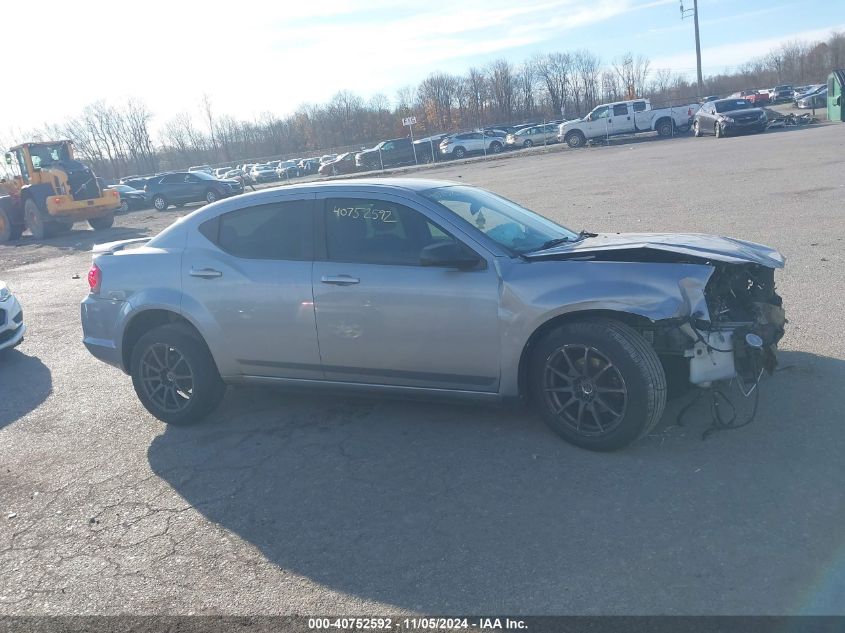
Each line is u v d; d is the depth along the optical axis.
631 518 3.78
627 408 4.29
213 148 89.25
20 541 4.20
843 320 6.42
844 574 3.21
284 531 4.02
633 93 73.31
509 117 90.12
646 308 4.18
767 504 3.78
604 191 18.23
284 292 5.12
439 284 4.69
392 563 3.62
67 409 6.38
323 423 5.43
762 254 4.62
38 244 22.33
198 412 5.57
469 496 4.17
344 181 5.38
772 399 4.98
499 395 4.73
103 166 79.62
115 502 4.56
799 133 30.39
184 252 5.56
